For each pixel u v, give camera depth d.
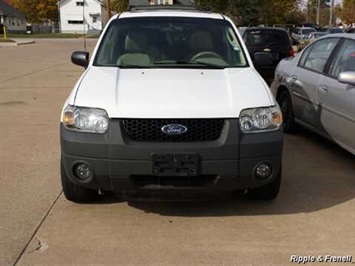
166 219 4.27
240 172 3.90
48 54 27.30
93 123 3.89
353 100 5.18
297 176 5.39
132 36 5.18
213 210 4.45
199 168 3.83
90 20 86.31
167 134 3.81
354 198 4.75
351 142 5.34
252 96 4.07
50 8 91.00
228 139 3.84
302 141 6.96
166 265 3.49
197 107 3.86
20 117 8.66
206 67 4.79
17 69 18.05
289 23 67.44
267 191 4.49
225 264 3.51
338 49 6.02
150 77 4.37
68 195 4.46
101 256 3.62
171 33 5.23
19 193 4.82
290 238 3.91
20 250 3.68
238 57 5.03
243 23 34.00
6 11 79.44
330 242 3.85
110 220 4.23
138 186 3.92
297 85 6.82
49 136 7.19
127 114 3.83
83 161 3.91
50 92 11.84
